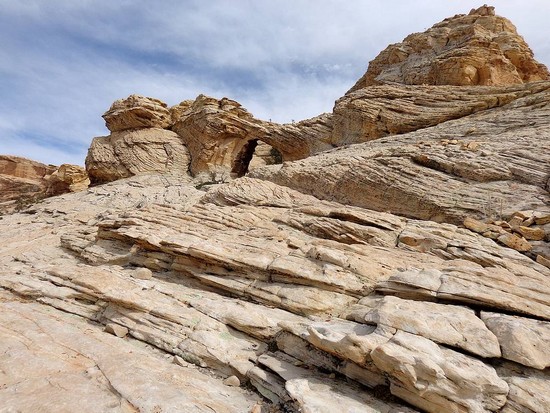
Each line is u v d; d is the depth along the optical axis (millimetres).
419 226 15094
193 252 13547
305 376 7828
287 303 10906
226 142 52812
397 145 26906
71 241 19750
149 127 56719
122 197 37594
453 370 6445
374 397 7062
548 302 8742
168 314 10477
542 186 15203
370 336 7559
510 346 7105
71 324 10547
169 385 7484
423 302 8930
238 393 7863
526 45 45938
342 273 11516
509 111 26594
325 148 44188
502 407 6191
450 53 41781
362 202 20609
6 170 87250
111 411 6434
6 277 13875
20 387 7004
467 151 19469
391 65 52250
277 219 18266
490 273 10125
